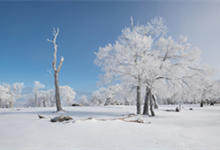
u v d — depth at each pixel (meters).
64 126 8.95
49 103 69.06
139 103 20.77
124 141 6.20
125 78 20.05
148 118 17.17
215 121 15.04
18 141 5.99
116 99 23.03
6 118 14.16
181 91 21.69
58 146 5.36
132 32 21.47
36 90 65.94
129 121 11.69
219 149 5.66
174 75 19.62
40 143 5.72
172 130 9.60
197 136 8.09
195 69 20.91
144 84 19.66
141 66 18.61
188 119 16.64
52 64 21.95
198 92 22.42
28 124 10.10
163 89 20.62
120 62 20.78
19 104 67.19
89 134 7.21
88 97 69.94
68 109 27.00
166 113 24.19
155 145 5.84
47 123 10.22
